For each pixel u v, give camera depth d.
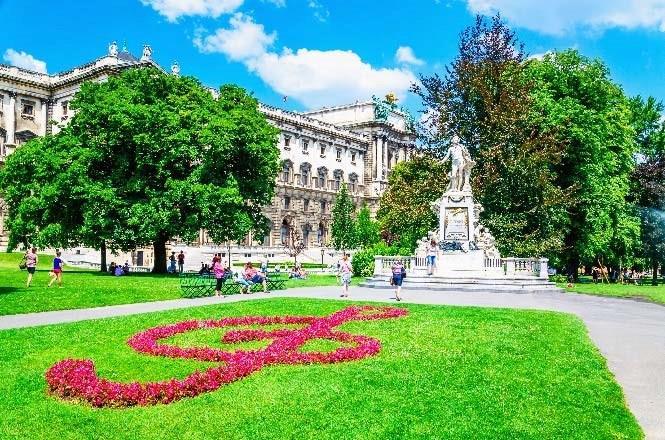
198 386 12.57
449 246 42.06
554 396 12.31
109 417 11.02
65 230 48.94
